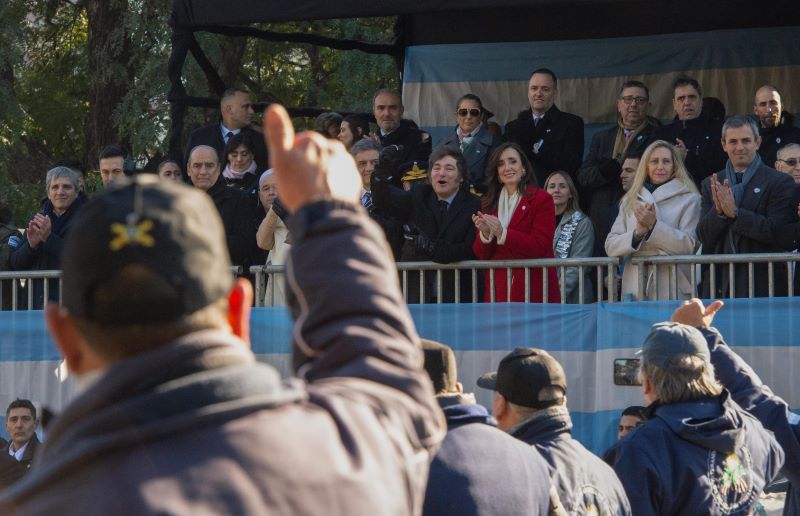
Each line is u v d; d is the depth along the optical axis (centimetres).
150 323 422
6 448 2178
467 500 935
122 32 4700
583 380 1984
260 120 3859
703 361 1195
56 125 5862
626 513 1115
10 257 2372
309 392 458
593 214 2527
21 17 5288
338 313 486
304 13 2447
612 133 2648
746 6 3231
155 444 407
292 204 514
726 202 2002
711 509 1158
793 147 2350
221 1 2542
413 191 2161
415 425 474
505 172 2139
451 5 2330
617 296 2112
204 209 436
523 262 2062
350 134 2691
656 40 3291
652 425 1182
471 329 2042
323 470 421
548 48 3366
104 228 416
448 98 3438
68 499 398
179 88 2788
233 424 417
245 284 488
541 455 1087
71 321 432
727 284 2030
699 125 2558
